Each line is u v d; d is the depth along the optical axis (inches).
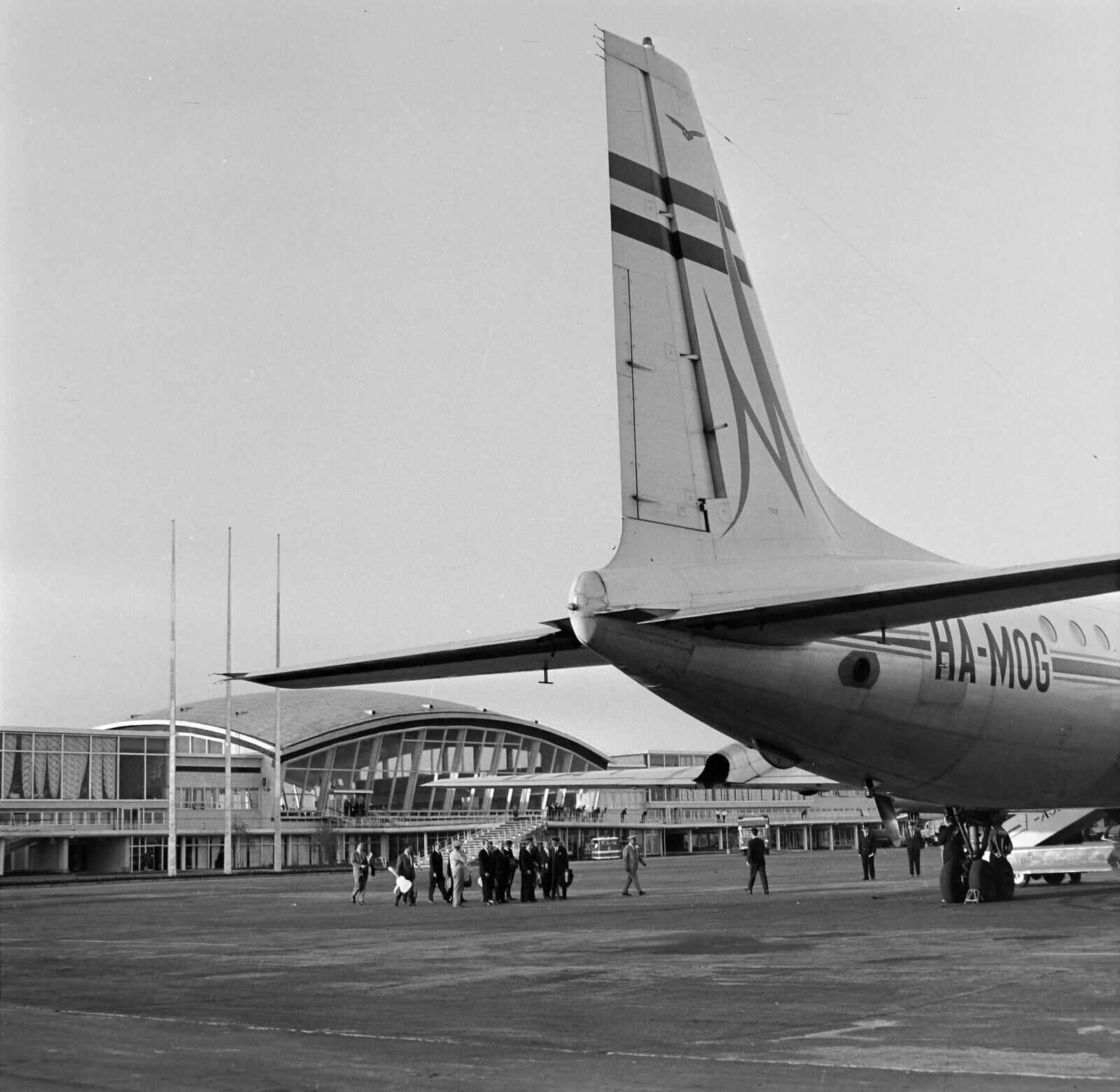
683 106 651.5
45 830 2640.3
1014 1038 324.5
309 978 502.9
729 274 653.9
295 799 3260.3
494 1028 357.4
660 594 569.6
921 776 746.2
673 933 671.1
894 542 735.1
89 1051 327.6
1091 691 796.6
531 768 3811.5
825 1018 360.5
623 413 595.8
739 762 1021.2
